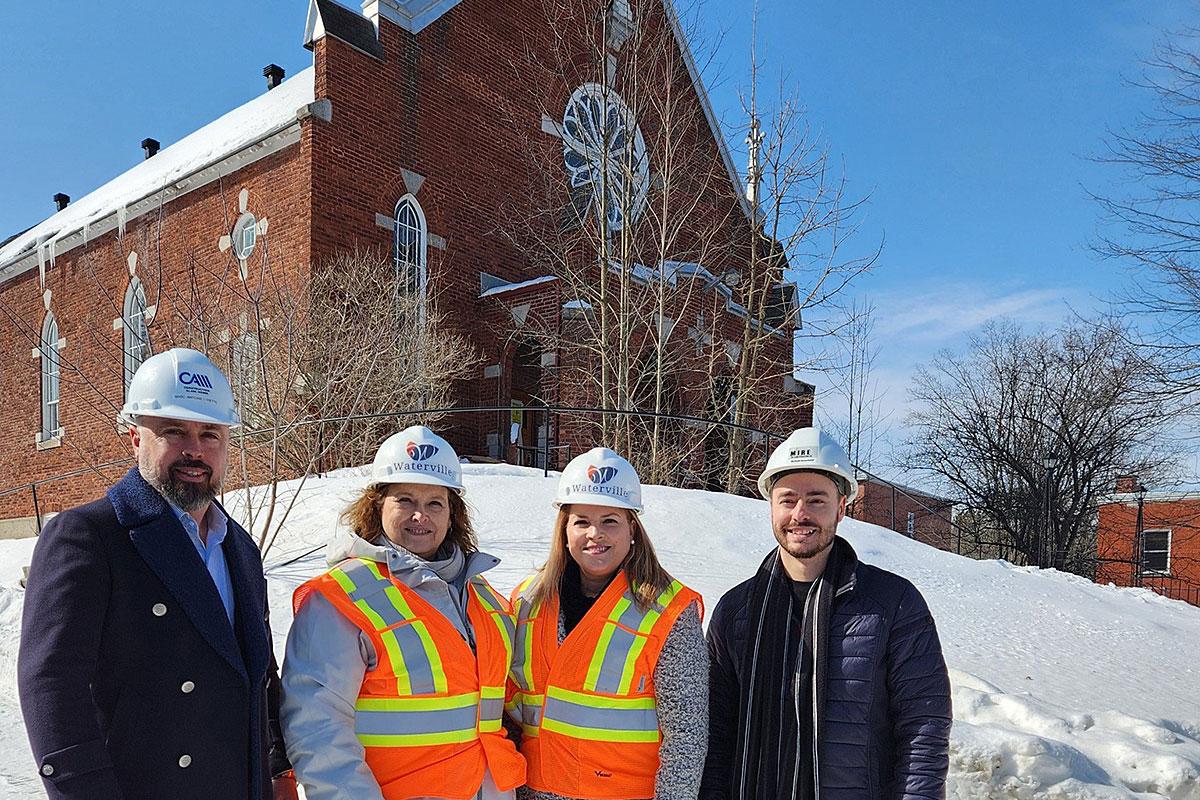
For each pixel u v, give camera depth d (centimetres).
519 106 1956
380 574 283
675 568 812
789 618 295
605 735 288
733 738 307
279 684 279
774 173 1648
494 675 293
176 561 240
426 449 299
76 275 2166
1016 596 959
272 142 1614
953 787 462
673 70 1928
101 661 227
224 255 1702
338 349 1257
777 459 297
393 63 1702
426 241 1741
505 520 937
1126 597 1173
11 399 2416
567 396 1602
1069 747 471
